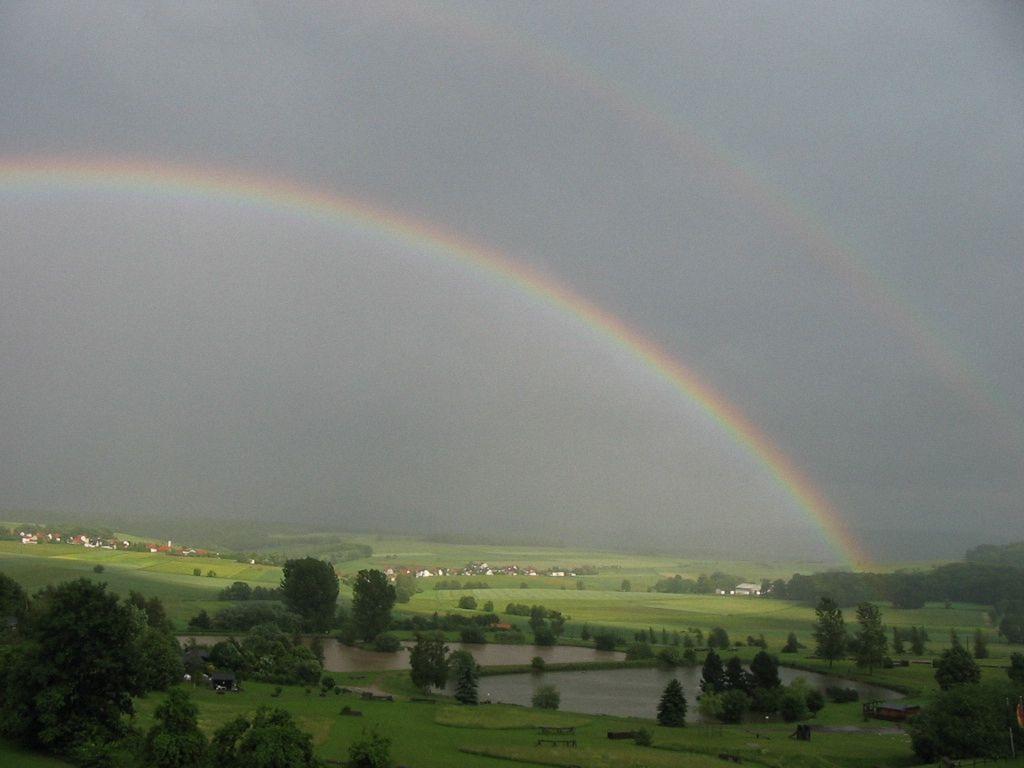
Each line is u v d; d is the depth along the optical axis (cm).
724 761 8425
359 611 16438
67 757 6172
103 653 6644
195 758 5509
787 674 15500
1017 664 13088
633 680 14538
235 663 11606
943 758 8569
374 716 9644
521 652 16625
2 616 10712
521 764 7894
